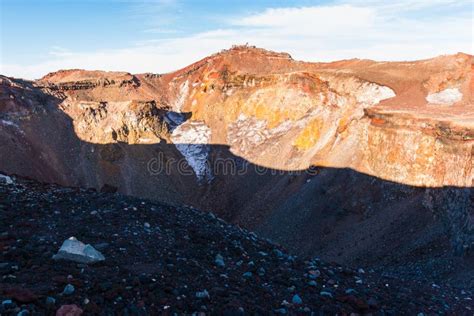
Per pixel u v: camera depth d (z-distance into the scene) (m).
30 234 10.95
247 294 9.57
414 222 40.84
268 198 75.38
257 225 70.38
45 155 94.94
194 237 13.06
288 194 69.88
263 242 15.18
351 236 47.34
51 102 108.00
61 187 16.52
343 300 10.16
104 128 103.94
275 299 9.69
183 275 9.87
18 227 11.37
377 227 44.78
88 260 9.58
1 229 11.09
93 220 12.55
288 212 60.88
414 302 11.40
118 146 101.31
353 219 50.69
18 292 7.45
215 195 89.81
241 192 85.38
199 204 89.44
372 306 10.12
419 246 36.62
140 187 94.25
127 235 11.78
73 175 94.94
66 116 106.06
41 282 8.22
